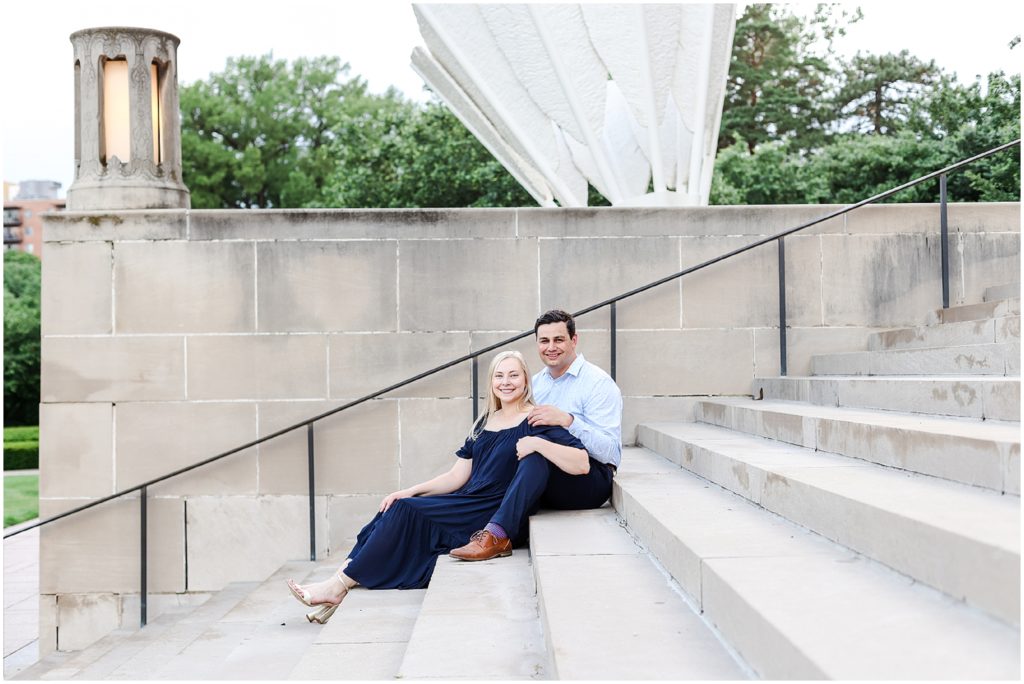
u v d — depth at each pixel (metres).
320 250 6.25
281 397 6.21
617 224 6.34
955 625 1.90
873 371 5.56
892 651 1.74
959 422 3.54
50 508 6.15
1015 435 2.79
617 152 7.93
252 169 30.23
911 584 2.23
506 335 6.27
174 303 6.21
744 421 5.20
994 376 4.34
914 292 6.36
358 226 6.27
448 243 6.28
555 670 2.30
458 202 20.95
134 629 6.11
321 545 6.20
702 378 6.34
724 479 4.00
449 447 6.22
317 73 32.84
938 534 2.11
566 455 4.29
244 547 6.18
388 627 3.67
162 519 6.19
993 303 5.34
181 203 6.65
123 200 6.41
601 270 6.32
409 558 4.39
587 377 4.72
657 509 3.51
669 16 7.21
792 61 25.14
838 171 20.31
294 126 31.95
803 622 1.97
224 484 6.20
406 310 6.26
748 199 20.28
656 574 3.17
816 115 24.70
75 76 6.61
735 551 2.72
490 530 4.21
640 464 5.16
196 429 6.19
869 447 3.51
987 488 2.68
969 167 18.59
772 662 1.97
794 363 6.36
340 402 6.22
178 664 3.98
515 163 8.52
